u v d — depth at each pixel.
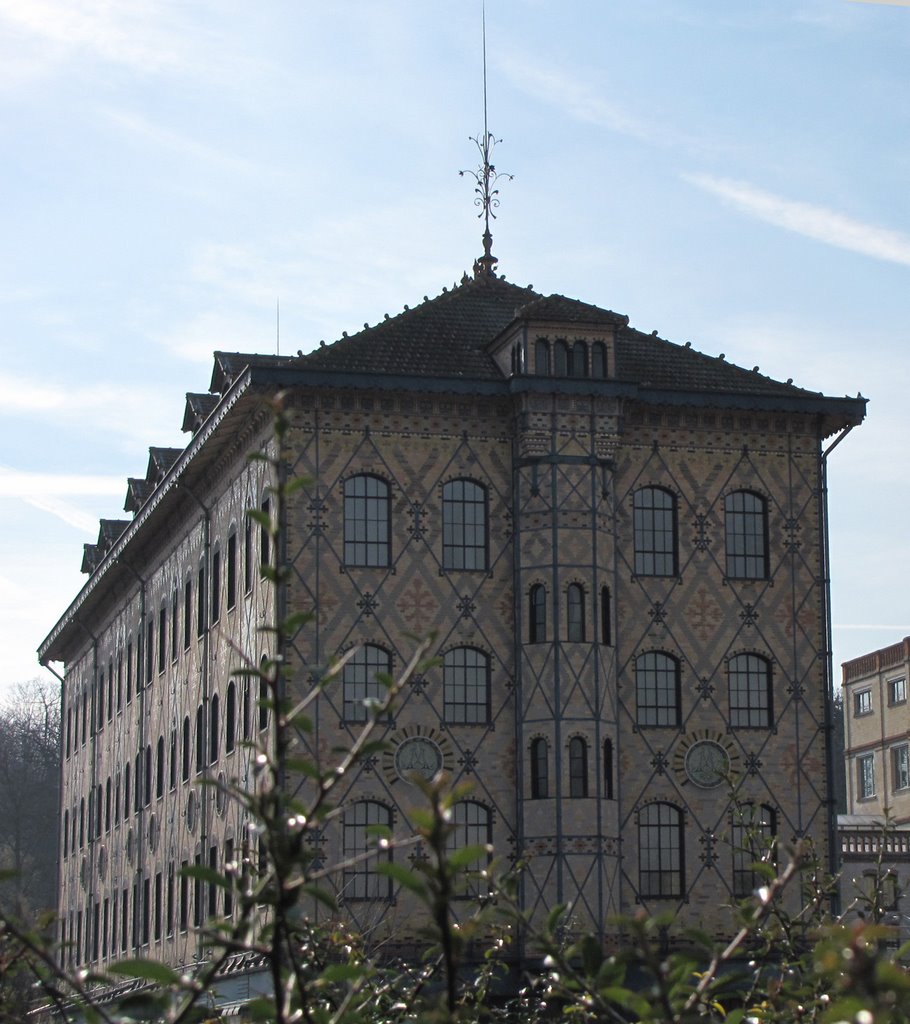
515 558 48.28
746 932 11.25
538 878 46.03
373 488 48.12
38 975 11.76
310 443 47.88
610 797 47.03
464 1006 15.17
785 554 51.03
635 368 52.59
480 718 47.56
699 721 49.22
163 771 63.69
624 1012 21.59
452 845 46.56
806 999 14.27
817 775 49.84
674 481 50.44
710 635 49.88
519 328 48.94
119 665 74.88
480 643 47.81
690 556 50.16
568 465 48.19
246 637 50.81
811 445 51.88
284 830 9.60
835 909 48.84
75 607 82.00
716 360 54.00
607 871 46.34
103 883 75.50
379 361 49.78
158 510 62.78
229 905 51.94
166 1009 9.98
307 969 16.16
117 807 73.50
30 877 125.19
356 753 9.87
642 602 49.53
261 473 49.84
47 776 132.50
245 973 47.03
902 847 61.59
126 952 69.31
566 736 46.78
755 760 49.41
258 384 47.34
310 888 9.60
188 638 60.38
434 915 9.38
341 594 47.34
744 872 48.50
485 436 48.91
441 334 51.66
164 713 64.06
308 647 46.91
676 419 50.78
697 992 10.76
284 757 9.90
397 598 47.62
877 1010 8.08
